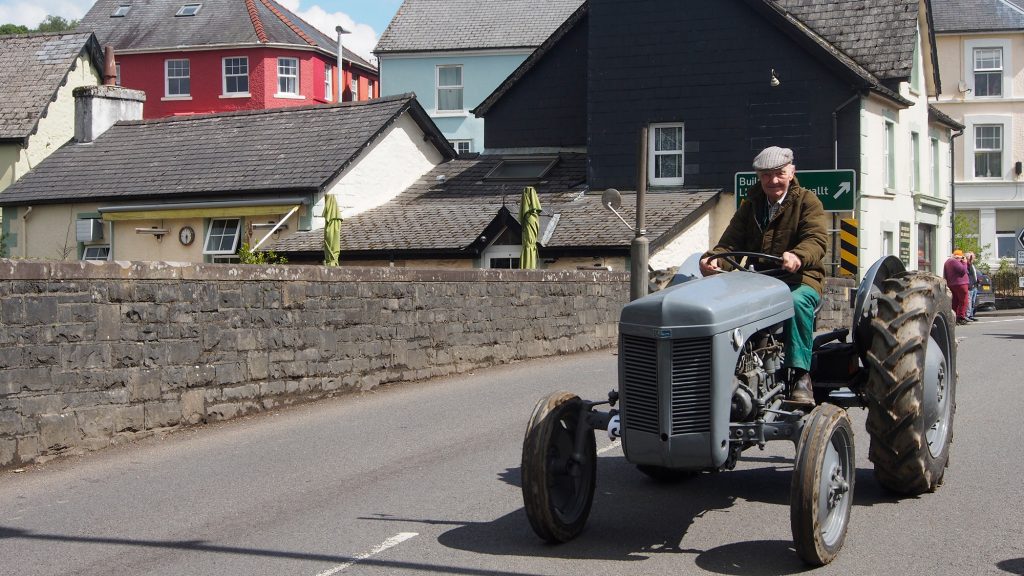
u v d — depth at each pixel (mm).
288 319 11914
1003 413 10953
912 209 31062
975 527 6723
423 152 31125
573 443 6660
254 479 8461
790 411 6523
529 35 45844
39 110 31875
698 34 28203
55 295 9227
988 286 34156
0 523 7258
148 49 53281
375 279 13297
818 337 7461
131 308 9984
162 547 6637
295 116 30297
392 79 47062
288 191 26562
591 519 7105
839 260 24062
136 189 28062
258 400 11484
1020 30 42875
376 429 10570
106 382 9711
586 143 31922
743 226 7223
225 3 54500
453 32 46781
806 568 5969
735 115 27953
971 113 43750
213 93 53062
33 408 9008
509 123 32688
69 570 6211
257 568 6156
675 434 5938
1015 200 43406
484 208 27516
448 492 7922
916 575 5797
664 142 28812
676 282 7074
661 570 5977
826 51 26812
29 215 29500
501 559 6238
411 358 13945
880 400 6848
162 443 9961
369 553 6406
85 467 8984
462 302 15023
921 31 31297
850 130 26969
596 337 18703
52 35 34469
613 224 25516
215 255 27516
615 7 28906
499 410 11594
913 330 6875
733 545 6449
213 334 10914
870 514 7082
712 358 5836
